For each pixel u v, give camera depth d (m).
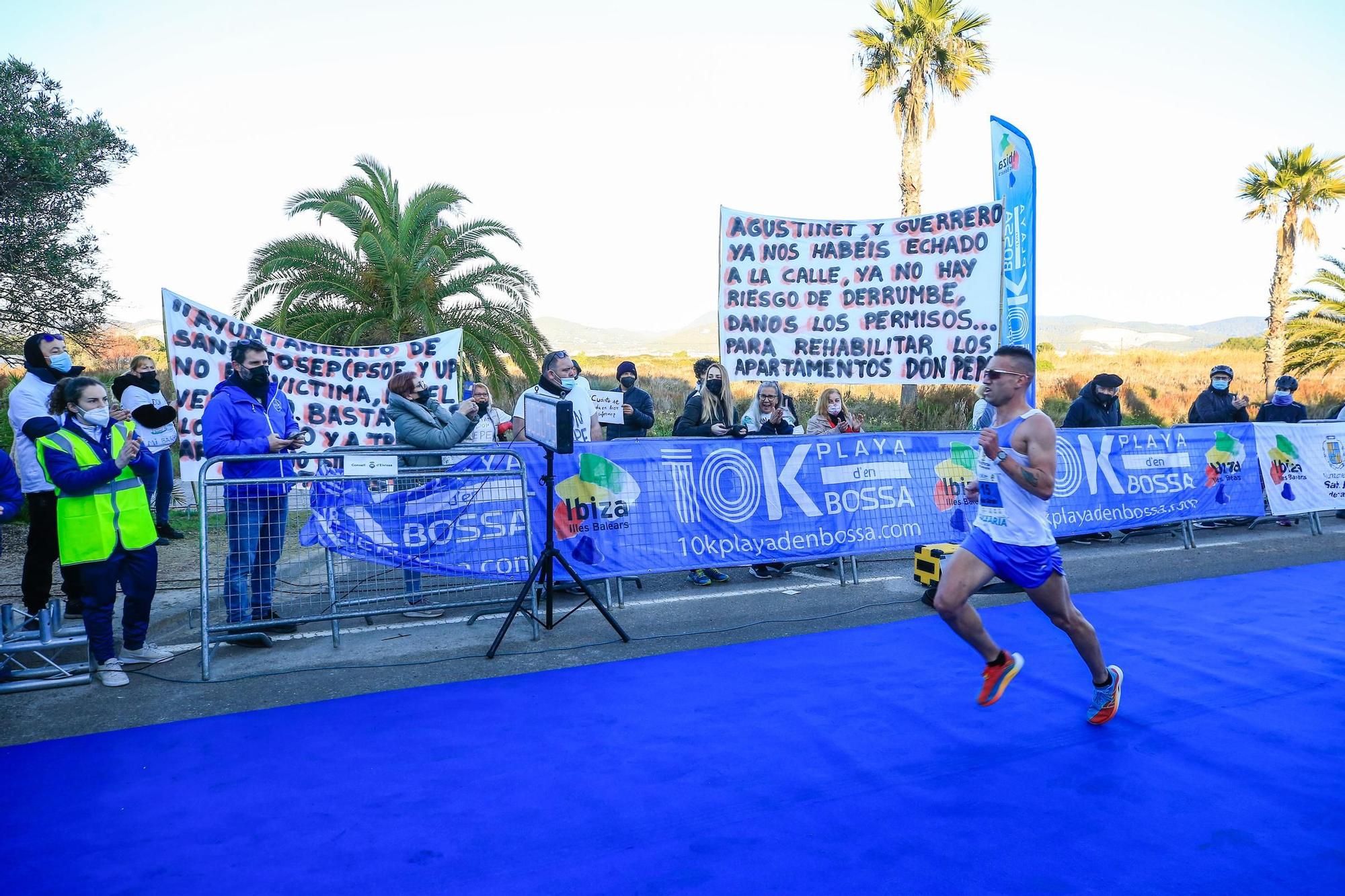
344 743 4.00
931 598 6.37
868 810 3.27
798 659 5.16
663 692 4.63
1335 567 7.59
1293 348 31.69
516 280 19.12
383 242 18.08
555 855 2.98
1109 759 3.71
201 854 3.02
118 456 4.82
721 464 6.99
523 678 4.90
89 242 13.23
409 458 6.17
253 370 5.66
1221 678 4.72
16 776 3.68
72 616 6.18
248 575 5.55
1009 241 9.98
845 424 8.63
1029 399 4.66
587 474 6.55
